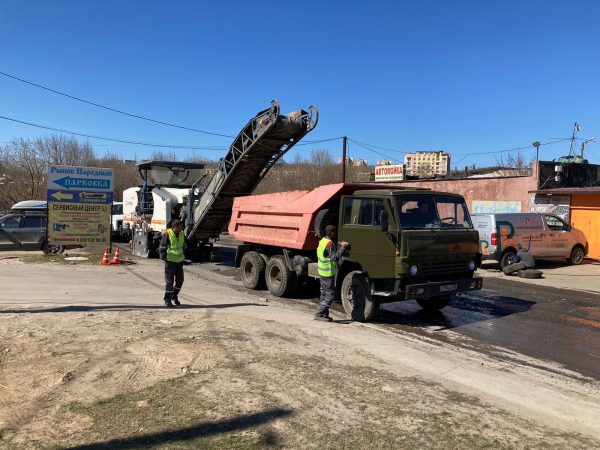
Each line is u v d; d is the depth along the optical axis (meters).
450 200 9.21
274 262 11.59
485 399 5.04
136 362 5.79
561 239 17.58
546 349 7.48
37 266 15.22
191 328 7.52
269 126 13.03
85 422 4.26
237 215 13.07
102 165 54.78
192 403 4.68
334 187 9.80
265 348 6.56
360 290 9.01
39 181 50.34
